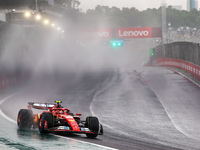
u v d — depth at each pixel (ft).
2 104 256.52
